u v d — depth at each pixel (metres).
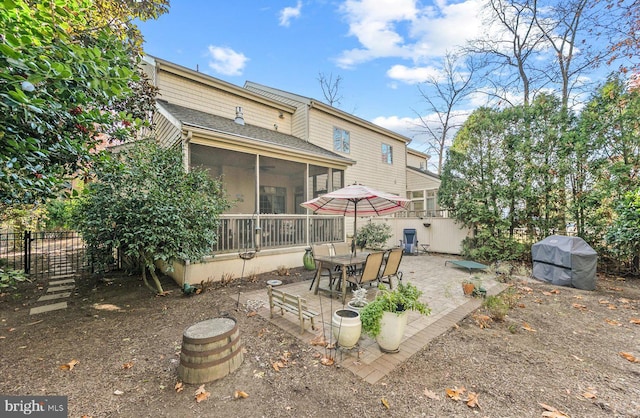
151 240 4.80
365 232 10.85
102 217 5.09
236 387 2.52
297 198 12.36
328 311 4.39
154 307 4.67
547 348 3.27
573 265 5.90
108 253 6.01
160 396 2.41
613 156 7.21
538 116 8.27
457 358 3.00
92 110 2.80
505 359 3.00
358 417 2.15
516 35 12.38
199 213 5.43
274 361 2.94
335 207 6.30
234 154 8.09
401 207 5.95
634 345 3.37
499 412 2.19
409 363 2.89
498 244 8.60
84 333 3.69
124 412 2.21
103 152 3.26
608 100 7.15
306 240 8.32
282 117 11.75
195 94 9.34
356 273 5.87
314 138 11.55
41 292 5.56
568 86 11.20
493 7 12.12
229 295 5.27
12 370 2.80
